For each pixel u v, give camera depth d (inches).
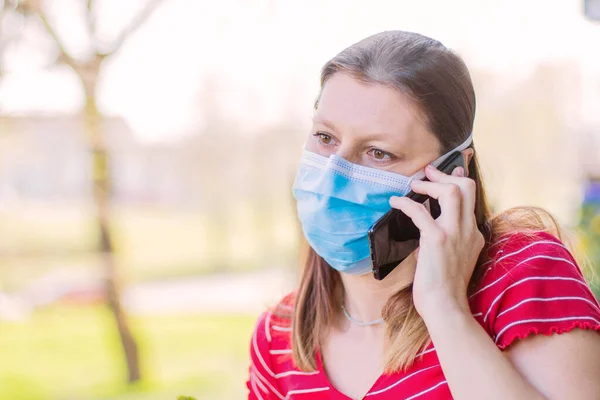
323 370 57.2
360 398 55.1
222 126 659.4
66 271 538.3
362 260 54.2
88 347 369.1
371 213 52.7
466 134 53.5
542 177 427.5
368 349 56.1
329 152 54.6
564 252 51.0
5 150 429.7
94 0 278.8
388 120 50.5
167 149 768.3
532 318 46.9
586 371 45.2
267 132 633.0
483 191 58.0
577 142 232.7
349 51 52.9
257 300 516.1
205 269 690.2
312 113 57.5
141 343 311.1
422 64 50.5
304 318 58.7
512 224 54.9
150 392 283.4
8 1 256.2
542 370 45.9
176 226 903.1
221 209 779.4
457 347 46.4
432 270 48.9
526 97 407.8
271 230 762.8
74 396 284.4
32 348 367.9
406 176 52.2
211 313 468.1
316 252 57.5
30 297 465.4
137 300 527.2
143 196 948.6
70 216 770.2
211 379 297.6
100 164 302.8
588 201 183.8
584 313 46.7
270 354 61.1
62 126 302.0
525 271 49.3
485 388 44.7
